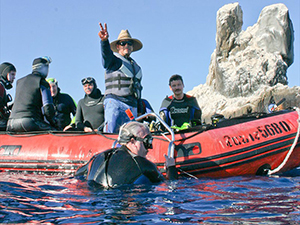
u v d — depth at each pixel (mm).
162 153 4180
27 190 2979
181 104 5797
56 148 4656
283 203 2482
